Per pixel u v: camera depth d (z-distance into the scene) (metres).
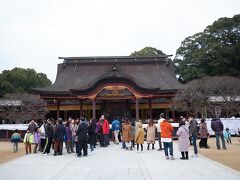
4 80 77.25
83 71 60.56
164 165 16.20
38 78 88.62
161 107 49.97
